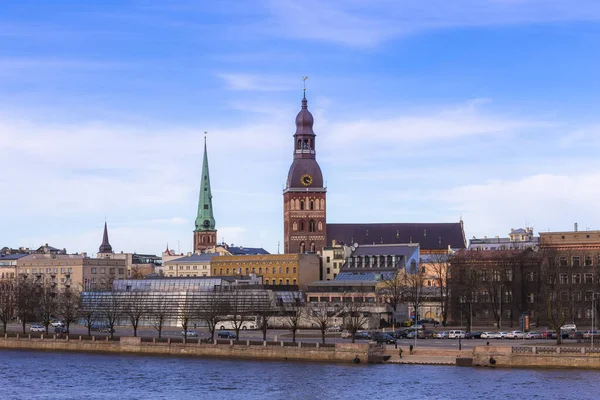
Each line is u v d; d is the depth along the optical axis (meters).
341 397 196.62
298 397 197.62
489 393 197.25
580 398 191.62
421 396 195.75
